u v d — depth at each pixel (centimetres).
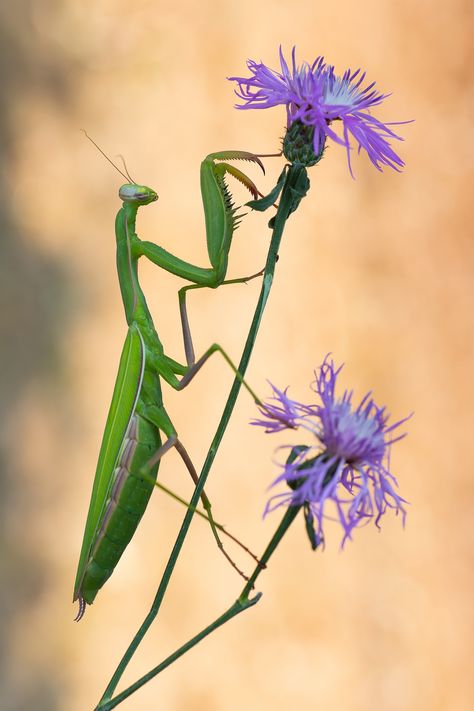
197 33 92
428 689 77
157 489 78
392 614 79
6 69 88
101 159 89
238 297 84
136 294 49
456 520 82
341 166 89
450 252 89
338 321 85
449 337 87
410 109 92
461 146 92
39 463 81
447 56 94
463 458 84
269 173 89
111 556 48
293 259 86
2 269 84
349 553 80
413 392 84
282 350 83
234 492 79
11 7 90
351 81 46
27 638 76
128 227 49
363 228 88
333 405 45
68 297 86
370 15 94
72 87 90
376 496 44
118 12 92
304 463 44
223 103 91
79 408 83
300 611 77
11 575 77
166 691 74
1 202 86
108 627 76
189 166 89
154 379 49
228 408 46
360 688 76
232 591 77
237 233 86
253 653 76
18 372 82
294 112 46
